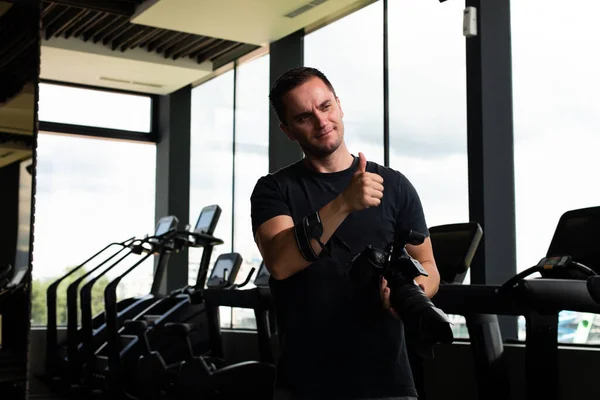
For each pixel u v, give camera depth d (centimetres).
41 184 927
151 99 997
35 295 904
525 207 491
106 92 968
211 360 593
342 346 158
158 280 794
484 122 505
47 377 745
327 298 159
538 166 484
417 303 143
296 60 759
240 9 684
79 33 815
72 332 707
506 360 432
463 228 370
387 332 159
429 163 579
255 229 169
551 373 334
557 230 303
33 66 160
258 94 829
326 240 152
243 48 833
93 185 956
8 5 159
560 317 448
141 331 632
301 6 674
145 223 982
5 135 157
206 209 691
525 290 276
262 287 507
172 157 962
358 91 670
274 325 636
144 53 856
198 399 554
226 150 886
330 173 168
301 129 163
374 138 646
